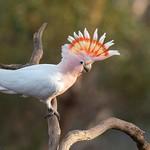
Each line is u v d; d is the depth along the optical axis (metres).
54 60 17.09
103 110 20.16
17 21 16.69
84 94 19.78
